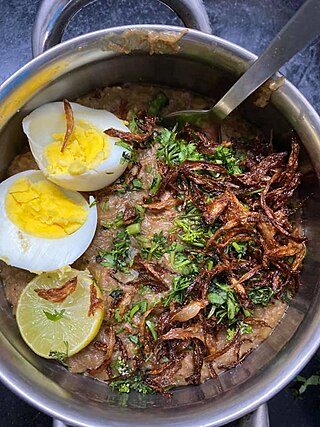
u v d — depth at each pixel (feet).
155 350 0.57
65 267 0.57
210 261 0.57
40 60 0.54
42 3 0.56
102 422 0.51
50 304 0.57
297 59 0.71
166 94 0.61
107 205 0.59
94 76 0.59
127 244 0.58
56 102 0.58
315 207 0.58
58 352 0.57
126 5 0.71
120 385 0.58
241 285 0.57
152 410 0.54
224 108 0.57
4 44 0.70
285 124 0.57
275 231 0.58
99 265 0.58
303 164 0.57
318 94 0.71
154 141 0.60
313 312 0.54
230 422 0.56
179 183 0.59
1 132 0.57
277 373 0.52
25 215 0.57
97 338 0.58
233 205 0.57
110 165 0.57
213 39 0.54
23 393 0.52
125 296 0.58
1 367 0.52
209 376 0.58
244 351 0.59
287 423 0.68
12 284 0.59
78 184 0.57
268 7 0.72
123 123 0.59
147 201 0.59
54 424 0.56
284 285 0.59
